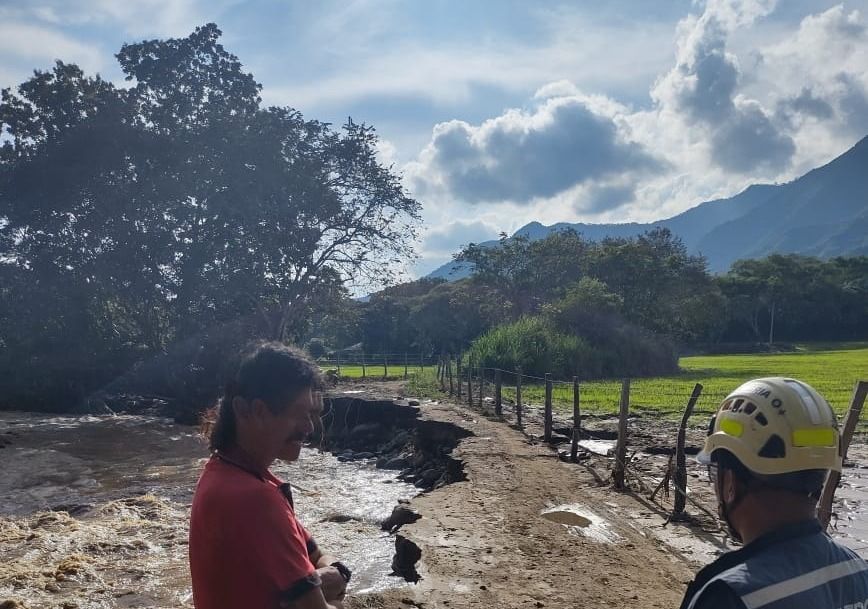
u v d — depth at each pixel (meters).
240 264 36.00
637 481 11.77
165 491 15.12
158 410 32.59
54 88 35.16
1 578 8.68
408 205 40.66
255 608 2.31
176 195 34.66
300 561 2.36
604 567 7.63
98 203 34.84
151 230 34.84
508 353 30.45
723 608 1.90
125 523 11.62
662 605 6.52
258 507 2.37
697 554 8.30
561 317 39.50
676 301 57.22
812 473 2.05
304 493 14.93
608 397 25.17
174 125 35.88
